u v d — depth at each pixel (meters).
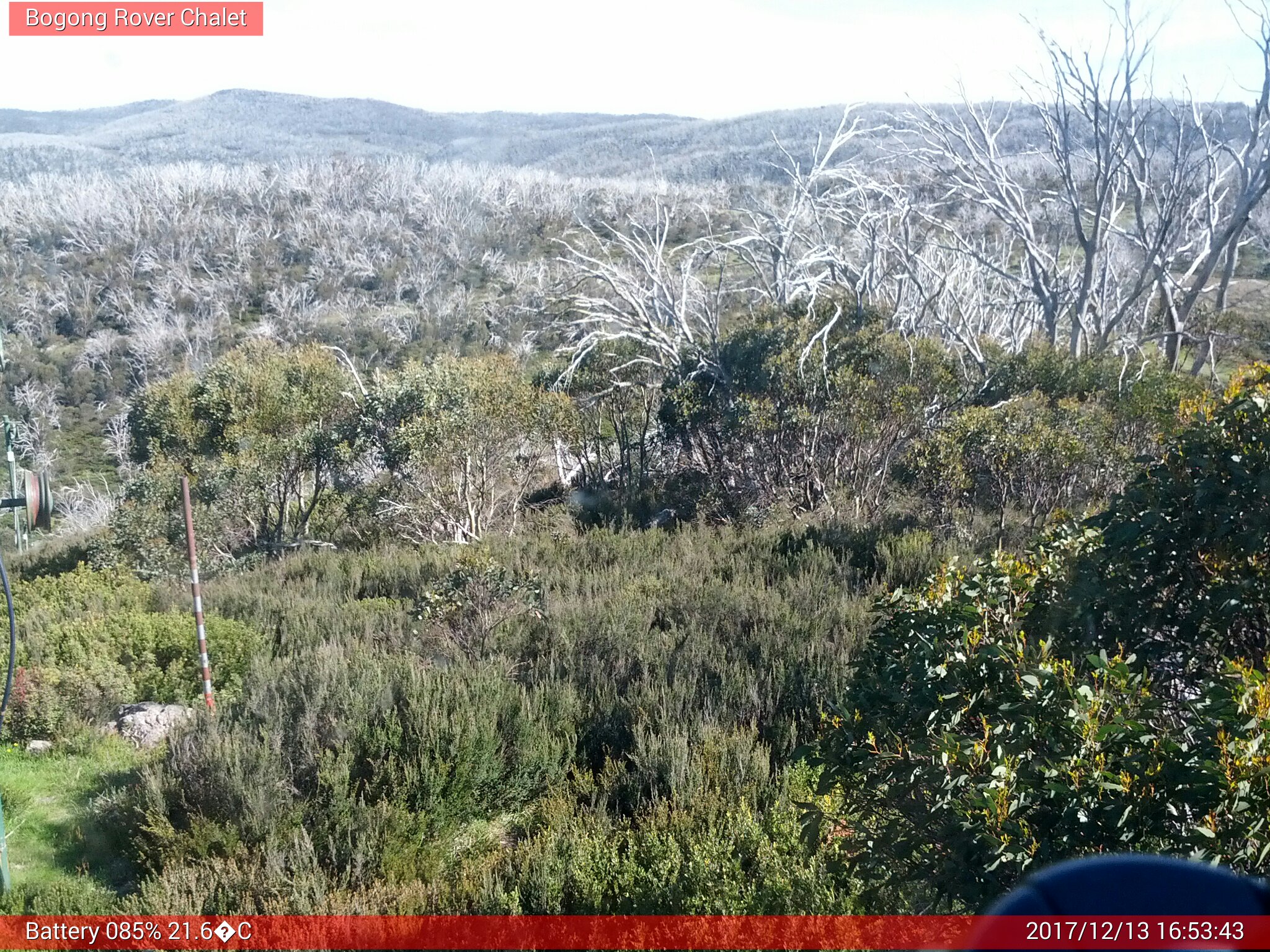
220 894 4.93
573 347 18.25
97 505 28.84
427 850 5.41
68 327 49.53
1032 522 11.23
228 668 8.78
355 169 75.19
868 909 4.10
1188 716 3.54
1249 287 25.78
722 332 18.20
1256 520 3.54
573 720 6.78
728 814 5.07
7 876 5.30
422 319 44.62
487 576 9.16
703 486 16.11
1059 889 0.77
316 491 17.05
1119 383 13.56
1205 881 0.77
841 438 14.21
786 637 7.75
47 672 7.92
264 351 18.92
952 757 3.15
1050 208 21.30
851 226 20.08
